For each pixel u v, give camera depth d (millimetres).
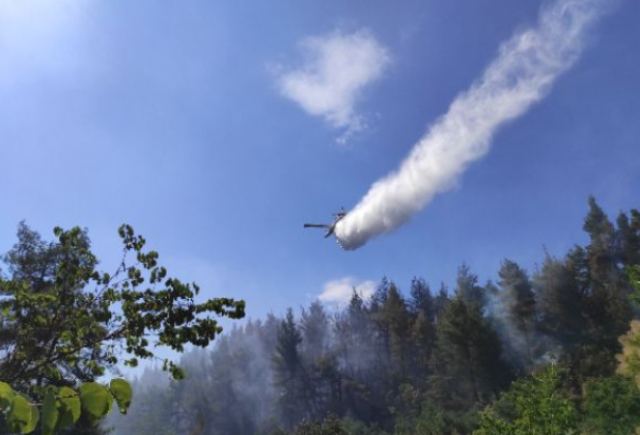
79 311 6223
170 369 6418
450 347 70625
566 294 73125
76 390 2676
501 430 19594
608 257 80562
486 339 67000
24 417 2490
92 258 6605
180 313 6129
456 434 55875
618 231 85750
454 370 70500
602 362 55719
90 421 2699
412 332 94000
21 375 5844
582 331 69062
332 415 65562
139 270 6504
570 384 51594
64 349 6156
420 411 74688
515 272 84750
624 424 23656
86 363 6297
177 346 6223
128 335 6141
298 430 64750
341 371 106188
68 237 6531
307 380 101625
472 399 66938
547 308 76812
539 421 18781
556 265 78250
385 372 97750
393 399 87250
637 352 23172
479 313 71250
